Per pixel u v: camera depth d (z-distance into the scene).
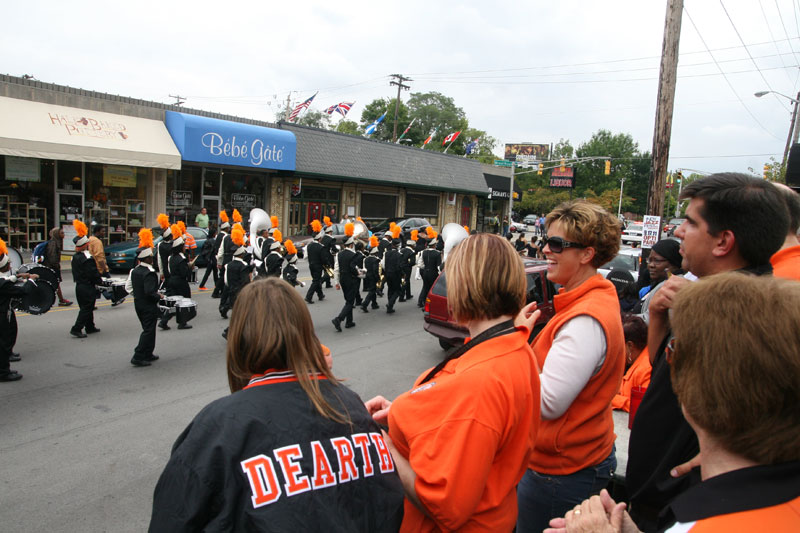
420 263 13.66
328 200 27.28
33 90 16.48
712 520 0.94
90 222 18.27
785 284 1.03
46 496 4.26
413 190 32.72
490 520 1.61
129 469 4.74
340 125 73.06
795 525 0.88
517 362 1.65
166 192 20.62
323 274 14.52
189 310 9.23
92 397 6.39
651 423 2.03
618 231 2.37
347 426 1.55
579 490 2.23
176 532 1.31
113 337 9.05
